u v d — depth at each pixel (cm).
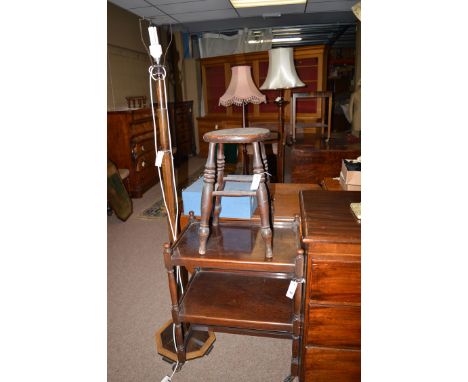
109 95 448
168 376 147
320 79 497
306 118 521
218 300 150
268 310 142
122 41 479
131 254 270
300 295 125
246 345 167
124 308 199
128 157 413
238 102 221
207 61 623
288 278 165
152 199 421
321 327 122
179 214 162
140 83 533
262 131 126
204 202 125
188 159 656
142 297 210
